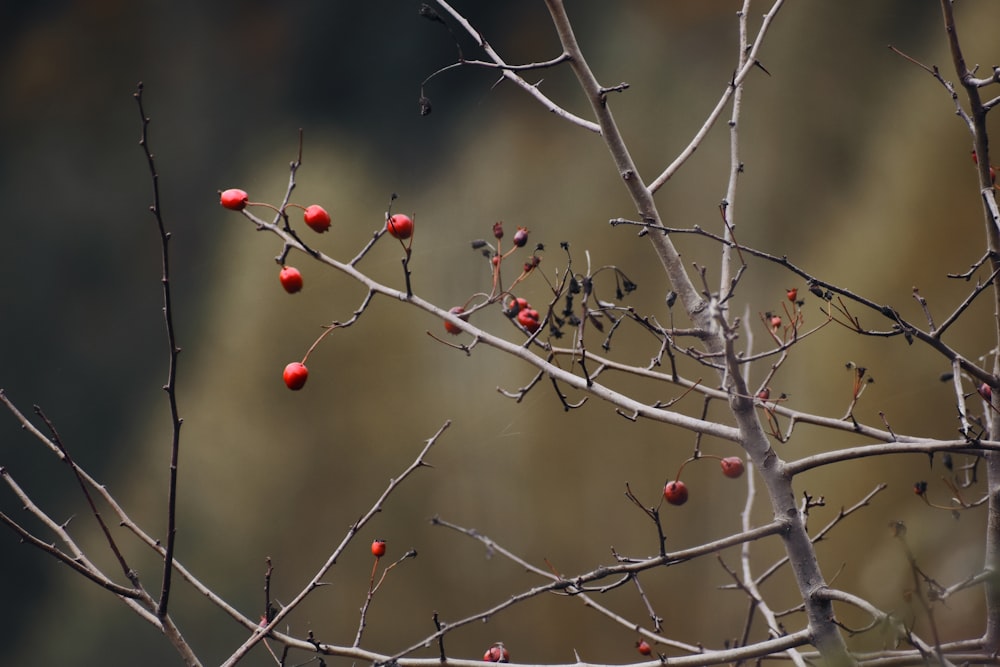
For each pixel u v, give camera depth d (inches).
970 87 140.6
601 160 576.7
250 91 691.4
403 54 660.7
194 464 582.6
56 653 558.6
